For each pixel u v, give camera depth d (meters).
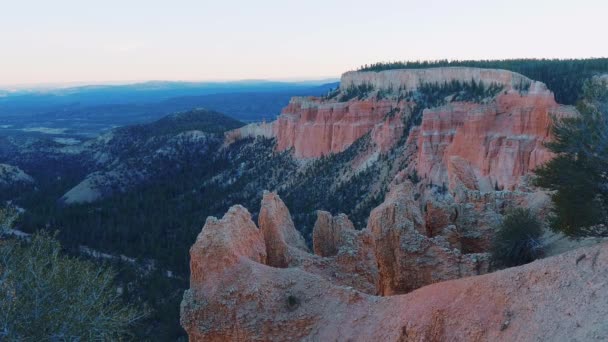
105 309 24.70
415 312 21.44
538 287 19.47
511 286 20.16
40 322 21.98
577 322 17.19
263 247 28.92
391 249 32.28
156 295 74.81
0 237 25.95
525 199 37.72
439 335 20.27
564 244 29.19
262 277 24.61
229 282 24.62
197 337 24.44
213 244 25.34
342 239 31.77
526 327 18.33
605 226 25.89
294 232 34.28
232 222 27.09
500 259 30.25
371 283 29.25
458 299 20.94
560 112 81.06
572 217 25.83
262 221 30.98
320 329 22.91
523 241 30.14
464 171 46.91
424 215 38.44
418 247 30.55
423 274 30.33
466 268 29.86
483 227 35.91
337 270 28.69
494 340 18.75
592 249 19.94
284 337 23.23
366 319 22.50
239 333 23.70
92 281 24.52
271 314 23.62
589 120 26.31
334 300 23.61
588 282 18.44
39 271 22.81
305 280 24.70
